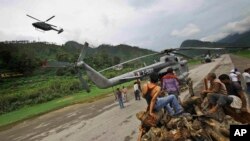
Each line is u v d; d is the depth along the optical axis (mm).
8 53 90000
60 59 92000
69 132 12969
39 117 22719
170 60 19047
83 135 11445
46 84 55531
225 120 5922
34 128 17328
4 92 55438
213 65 44938
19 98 38906
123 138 9375
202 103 6902
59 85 44812
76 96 36625
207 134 5312
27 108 34969
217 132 5352
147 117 5836
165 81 9312
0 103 36031
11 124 22016
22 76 80500
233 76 11172
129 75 18250
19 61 84938
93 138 10445
